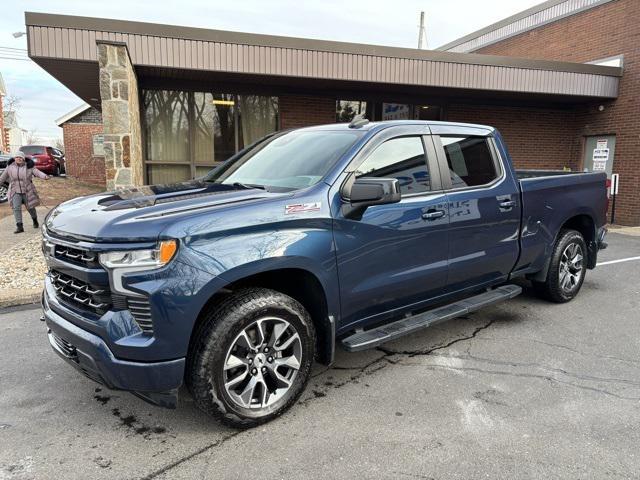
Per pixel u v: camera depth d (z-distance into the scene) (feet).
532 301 18.19
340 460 8.81
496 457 8.88
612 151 44.09
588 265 18.90
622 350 13.79
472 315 16.70
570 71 40.01
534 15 52.80
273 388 10.24
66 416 10.37
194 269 8.75
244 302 9.50
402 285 12.03
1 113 136.26
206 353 9.10
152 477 8.38
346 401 10.93
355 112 40.24
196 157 36.27
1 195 50.55
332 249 10.53
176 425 9.99
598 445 9.25
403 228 11.84
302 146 12.79
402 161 12.35
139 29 28.22
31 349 14.02
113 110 25.04
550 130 46.70
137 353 8.57
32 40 26.53
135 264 8.51
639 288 20.11
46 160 85.05
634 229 39.19
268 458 8.88
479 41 62.39
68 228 9.52
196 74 32.17
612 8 43.11
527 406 10.70
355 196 10.37
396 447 9.20
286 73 31.91
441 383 11.79
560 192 16.65
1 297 18.22
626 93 42.06
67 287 9.86
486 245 14.12
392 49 34.06
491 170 14.60
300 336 10.27
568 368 12.62
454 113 43.14
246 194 10.46
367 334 11.67
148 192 11.46
